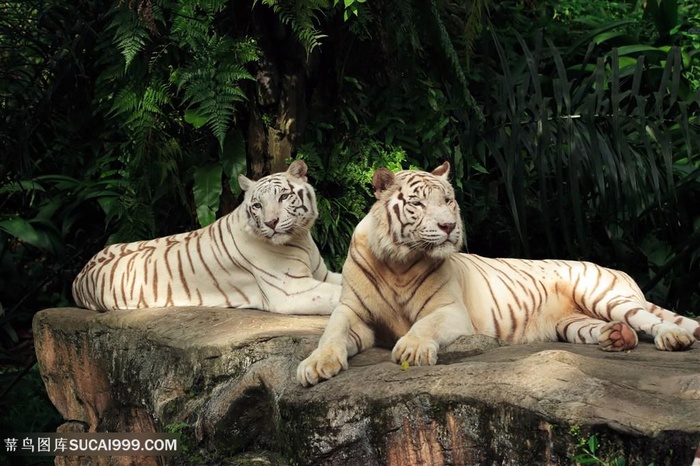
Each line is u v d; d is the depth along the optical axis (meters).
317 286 5.90
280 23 6.59
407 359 3.96
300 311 5.87
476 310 4.79
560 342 4.76
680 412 3.11
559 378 3.39
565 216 7.07
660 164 7.64
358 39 7.17
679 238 7.48
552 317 4.94
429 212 4.30
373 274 4.52
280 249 5.98
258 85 6.66
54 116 8.20
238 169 6.68
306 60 6.77
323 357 4.03
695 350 4.26
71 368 6.12
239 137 6.74
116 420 5.62
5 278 8.17
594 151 7.17
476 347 4.19
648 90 9.12
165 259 6.31
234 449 4.42
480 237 7.95
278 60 6.72
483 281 4.88
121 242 7.00
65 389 6.25
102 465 5.53
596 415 3.13
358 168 6.96
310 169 6.87
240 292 6.13
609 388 3.28
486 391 3.45
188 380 4.87
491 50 9.03
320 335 4.69
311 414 3.82
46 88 7.96
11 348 8.29
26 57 8.24
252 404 4.44
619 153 7.17
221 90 6.18
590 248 7.57
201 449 4.56
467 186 7.58
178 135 6.91
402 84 7.27
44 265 8.51
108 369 5.67
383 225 4.44
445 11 8.08
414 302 4.49
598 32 9.55
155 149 6.68
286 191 5.83
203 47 6.25
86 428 6.01
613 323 4.29
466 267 4.89
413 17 6.77
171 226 7.41
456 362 3.97
